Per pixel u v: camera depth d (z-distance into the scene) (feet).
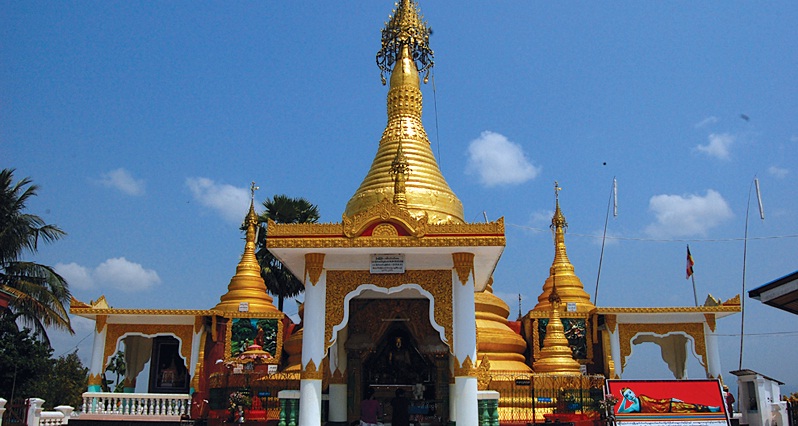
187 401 91.09
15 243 98.78
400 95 112.06
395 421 60.49
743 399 94.53
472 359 61.11
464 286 62.54
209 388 88.99
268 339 97.60
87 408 89.86
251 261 110.73
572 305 107.76
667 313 100.63
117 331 98.89
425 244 61.31
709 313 100.78
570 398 82.28
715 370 99.30
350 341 79.25
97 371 96.22
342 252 63.31
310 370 61.05
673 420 71.72
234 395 71.92
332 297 63.77
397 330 83.25
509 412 84.07
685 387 73.36
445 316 62.80
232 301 104.73
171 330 98.89
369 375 82.17
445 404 78.07
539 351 100.94
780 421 88.63
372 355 82.48
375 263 63.77
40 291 100.32
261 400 77.56
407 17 116.37
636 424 71.51
